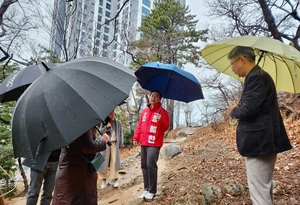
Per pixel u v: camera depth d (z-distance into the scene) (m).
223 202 3.05
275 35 7.08
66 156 2.06
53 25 7.38
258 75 1.98
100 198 4.20
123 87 1.74
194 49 16.36
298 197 2.79
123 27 9.95
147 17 16.62
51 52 7.80
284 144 1.99
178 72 3.27
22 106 1.66
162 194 3.62
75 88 1.63
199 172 4.07
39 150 1.49
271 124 1.94
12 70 7.60
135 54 13.18
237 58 2.13
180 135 12.85
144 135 3.47
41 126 1.52
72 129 1.50
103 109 1.60
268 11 7.01
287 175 3.31
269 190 1.93
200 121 23.12
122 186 4.53
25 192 6.24
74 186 2.03
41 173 2.90
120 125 4.77
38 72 3.01
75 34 7.92
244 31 7.71
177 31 16.20
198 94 3.59
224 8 8.12
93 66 1.81
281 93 9.15
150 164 3.38
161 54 14.58
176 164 5.05
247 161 2.03
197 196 3.29
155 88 3.77
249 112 1.92
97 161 2.12
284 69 2.35
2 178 6.27
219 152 5.32
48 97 1.60
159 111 3.46
